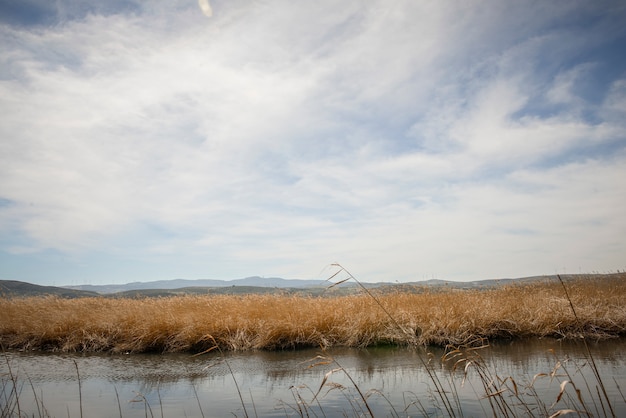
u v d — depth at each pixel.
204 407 5.62
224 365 8.55
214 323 11.11
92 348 10.69
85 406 5.74
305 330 10.91
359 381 6.87
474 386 6.19
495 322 11.08
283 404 5.66
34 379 7.52
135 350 10.39
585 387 5.79
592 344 9.86
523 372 6.91
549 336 11.04
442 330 10.39
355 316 11.51
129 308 13.85
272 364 8.62
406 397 5.75
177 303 15.10
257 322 11.33
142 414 5.33
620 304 13.05
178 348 10.39
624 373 6.61
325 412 5.23
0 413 5.35
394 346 10.40
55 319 12.01
